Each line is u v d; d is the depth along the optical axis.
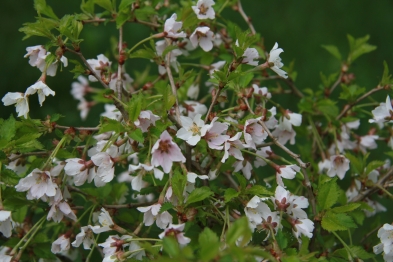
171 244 0.65
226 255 0.64
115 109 0.85
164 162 0.73
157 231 0.83
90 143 0.79
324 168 0.88
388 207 1.20
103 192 0.83
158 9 0.91
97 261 0.99
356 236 1.12
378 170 0.89
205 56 0.91
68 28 0.78
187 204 0.73
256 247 0.72
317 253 0.79
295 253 0.72
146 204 0.81
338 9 1.65
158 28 0.89
